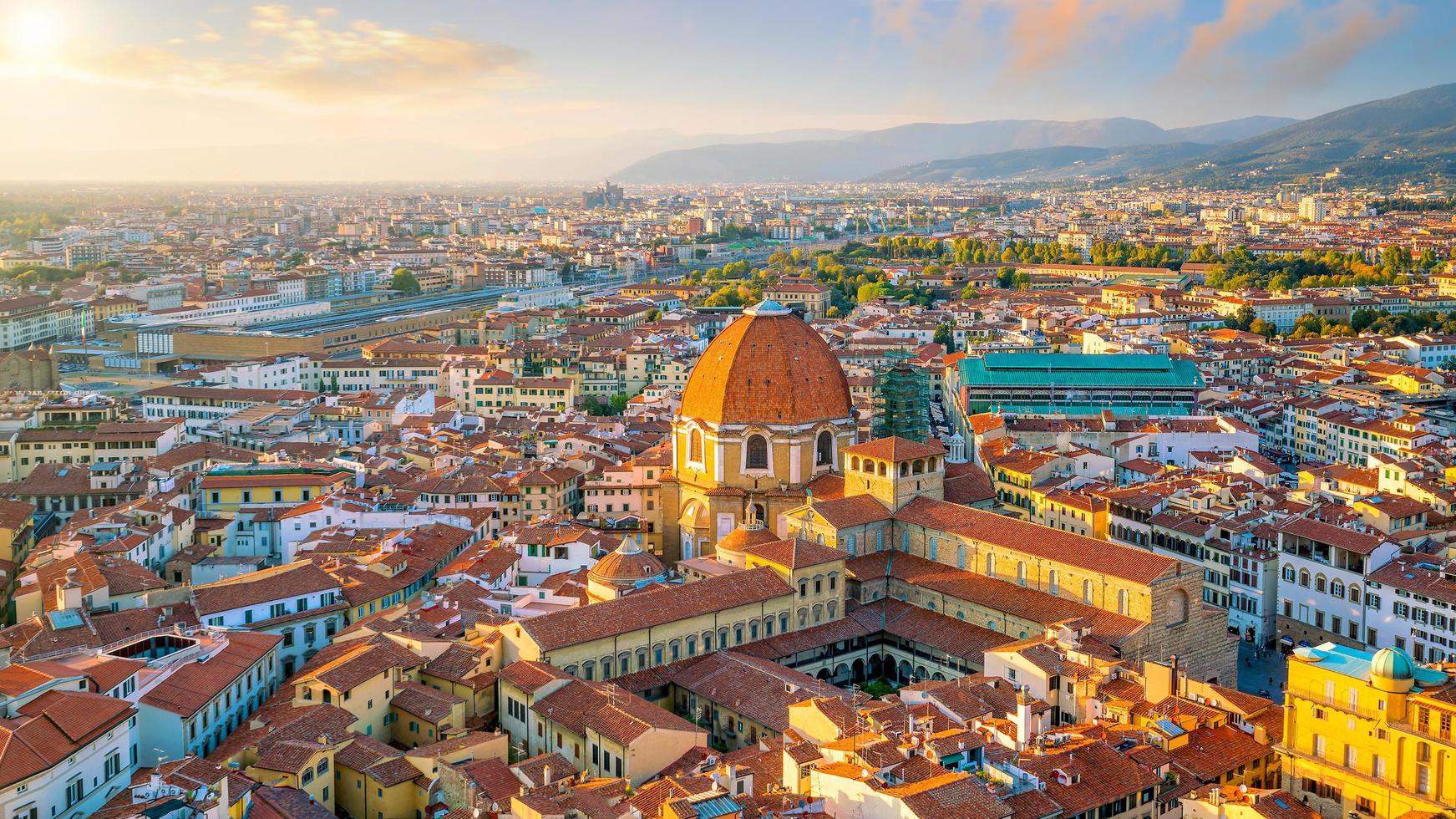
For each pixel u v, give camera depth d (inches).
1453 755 6082.7
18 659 7834.6
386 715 7642.7
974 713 7194.9
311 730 6948.8
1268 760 7037.4
